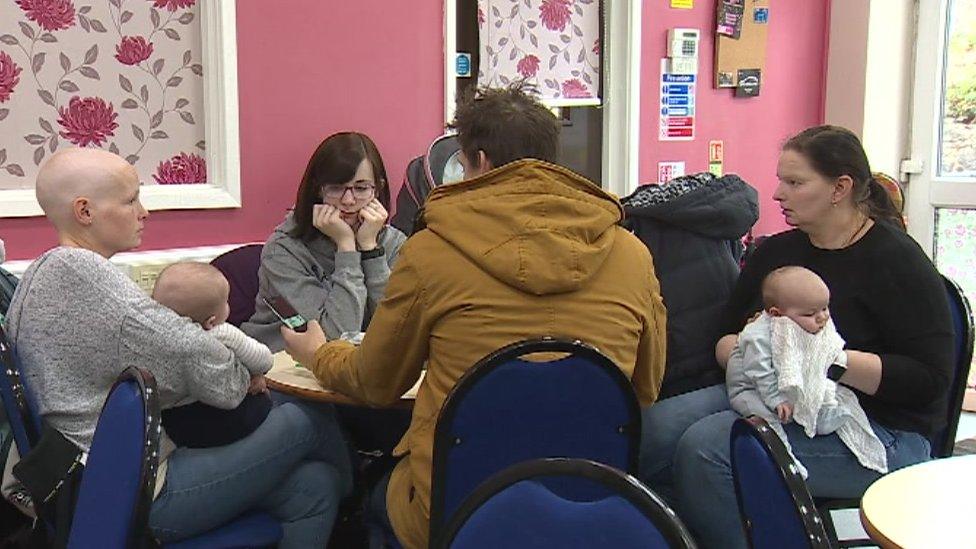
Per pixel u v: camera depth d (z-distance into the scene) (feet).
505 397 5.58
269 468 6.84
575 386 5.68
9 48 8.91
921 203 15.72
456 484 5.65
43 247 9.16
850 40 15.51
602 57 13.69
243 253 9.85
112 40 9.47
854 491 7.16
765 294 7.39
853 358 7.10
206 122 10.07
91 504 4.91
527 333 5.86
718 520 7.23
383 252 8.84
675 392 8.15
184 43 9.91
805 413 6.99
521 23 12.75
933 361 7.17
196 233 10.02
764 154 15.52
